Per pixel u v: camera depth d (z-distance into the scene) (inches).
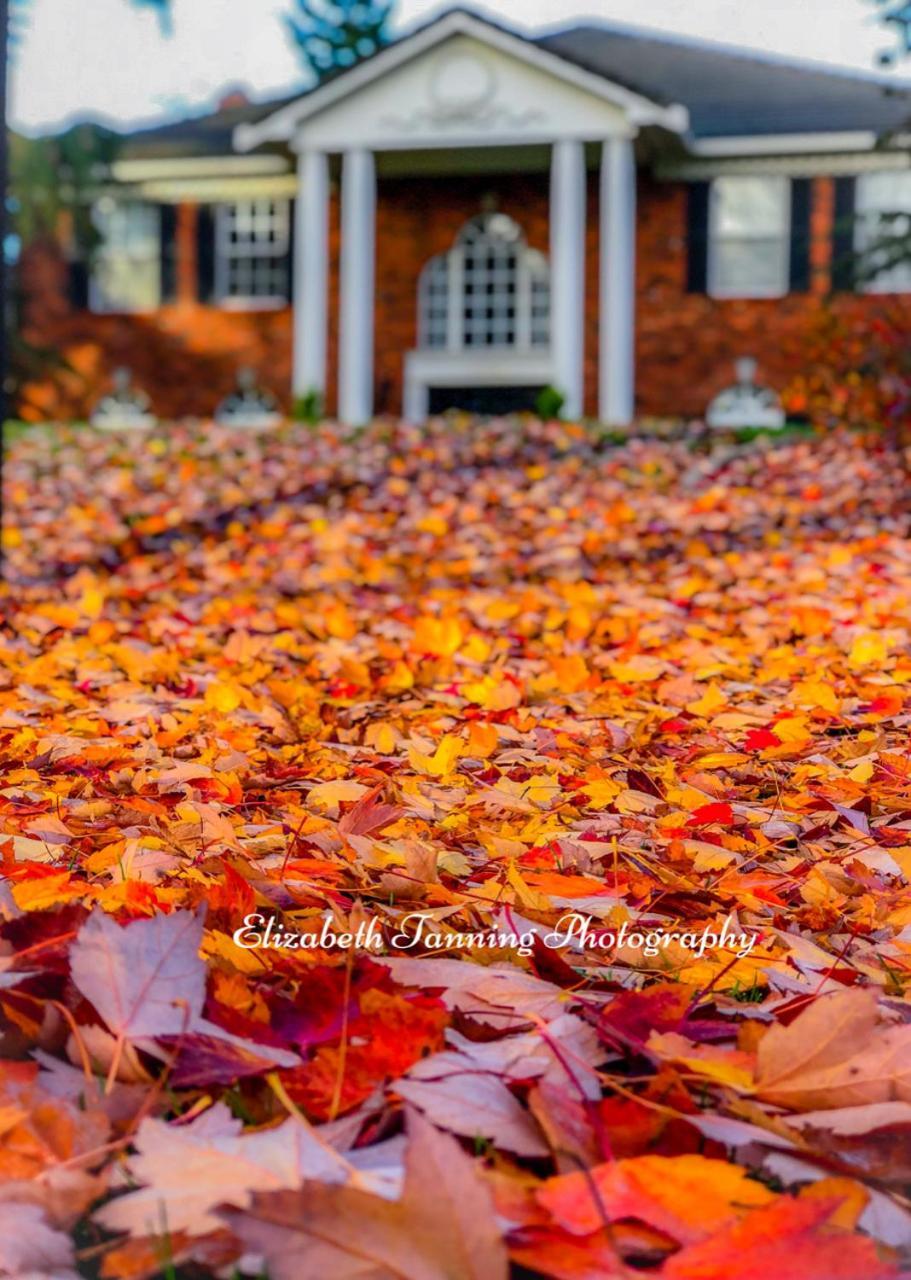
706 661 186.1
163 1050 50.8
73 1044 52.3
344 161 831.1
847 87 946.1
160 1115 49.3
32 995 56.6
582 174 812.0
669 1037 53.2
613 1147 46.1
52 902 70.5
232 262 967.0
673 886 82.3
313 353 850.1
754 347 879.7
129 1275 38.0
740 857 91.1
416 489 439.5
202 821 91.8
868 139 840.9
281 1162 42.4
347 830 93.1
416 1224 36.7
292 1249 36.6
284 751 130.3
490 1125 46.2
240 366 952.3
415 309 889.5
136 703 153.4
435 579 301.7
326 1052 51.7
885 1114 47.3
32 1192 41.4
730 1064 52.2
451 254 896.3
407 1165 37.3
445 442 522.3
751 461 470.6
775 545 340.5
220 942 63.2
